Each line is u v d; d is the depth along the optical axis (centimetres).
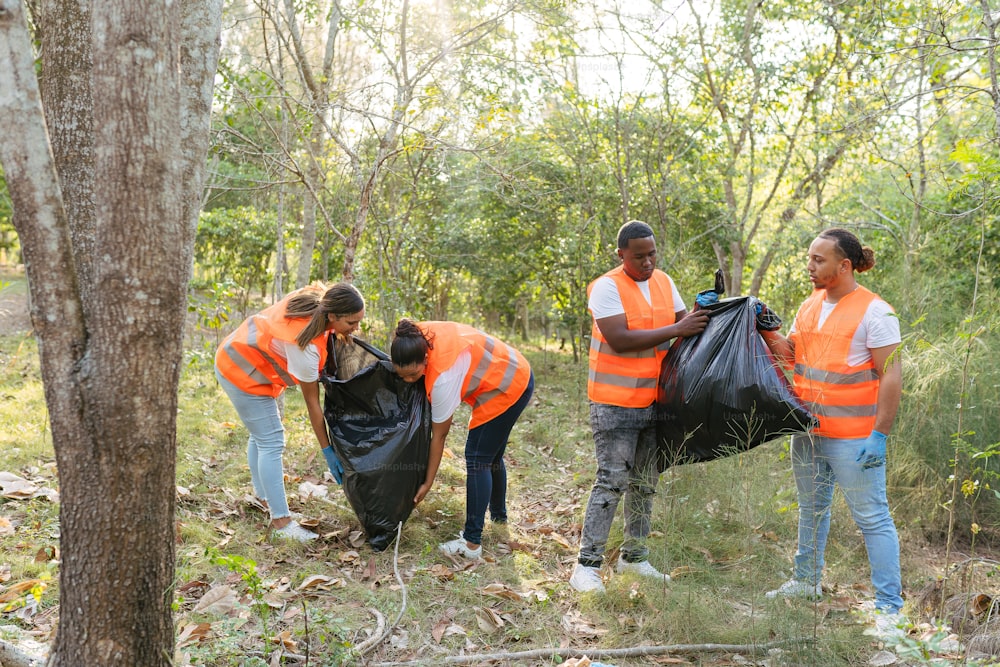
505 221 989
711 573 341
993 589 352
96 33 193
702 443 350
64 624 207
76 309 202
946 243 660
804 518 345
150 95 194
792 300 909
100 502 201
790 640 292
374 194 858
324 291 385
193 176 266
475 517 388
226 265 1070
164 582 215
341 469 392
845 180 905
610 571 377
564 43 782
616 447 355
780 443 452
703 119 866
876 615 316
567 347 1282
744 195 1110
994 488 453
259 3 595
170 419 209
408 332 367
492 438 390
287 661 279
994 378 467
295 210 1100
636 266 352
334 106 584
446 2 682
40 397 602
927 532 447
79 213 239
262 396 387
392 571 365
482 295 1141
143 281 198
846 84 752
